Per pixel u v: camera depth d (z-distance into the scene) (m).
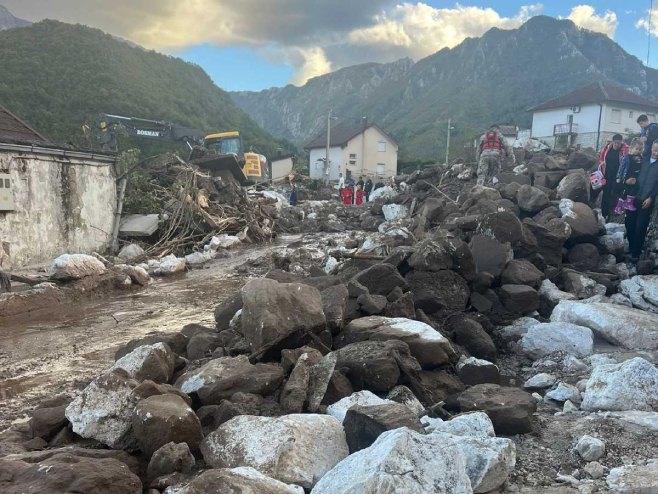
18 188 11.39
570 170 13.19
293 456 3.38
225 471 2.89
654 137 8.66
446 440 2.99
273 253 13.28
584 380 5.05
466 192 13.23
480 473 3.21
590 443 3.74
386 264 6.77
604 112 44.88
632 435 4.00
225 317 6.36
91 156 13.46
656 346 5.82
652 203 8.42
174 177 18.92
